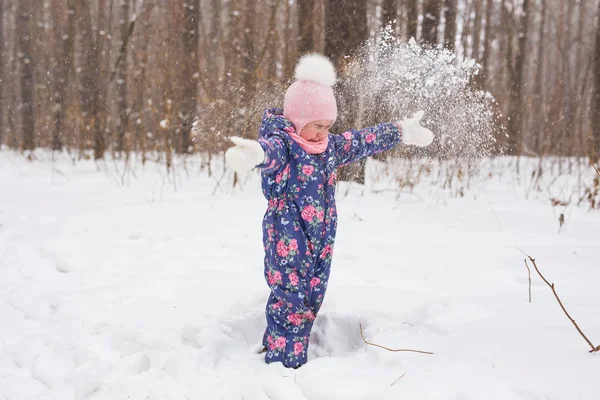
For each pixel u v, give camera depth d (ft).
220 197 20.03
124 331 8.60
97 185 22.84
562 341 6.92
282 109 8.45
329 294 9.95
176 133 27.81
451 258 12.80
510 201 20.42
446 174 21.50
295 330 7.88
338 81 17.07
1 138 38.70
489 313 8.36
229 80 25.12
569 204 19.94
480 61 35.14
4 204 18.99
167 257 12.56
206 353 8.06
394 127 8.68
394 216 17.56
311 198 7.72
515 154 31.01
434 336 7.71
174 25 30.71
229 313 9.37
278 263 7.79
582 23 37.22
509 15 35.04
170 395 6.93
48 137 36.09
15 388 7.46
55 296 10.44
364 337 8.47
